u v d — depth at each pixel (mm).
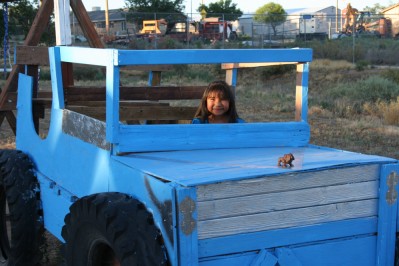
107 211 2639
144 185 2725
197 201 2506
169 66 5621
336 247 2895
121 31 51031
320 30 61000
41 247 4113
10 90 5535
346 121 13883
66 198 3607
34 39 5586
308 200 2781
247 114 15289
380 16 53312
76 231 2928
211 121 4086
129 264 2537
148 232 2568
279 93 20844
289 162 2814
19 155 4309
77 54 3539
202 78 27219
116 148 3133
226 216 2586
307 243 2818
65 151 3711
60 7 4562
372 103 17094
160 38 39344
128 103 4961
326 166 2807
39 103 4543
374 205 2973
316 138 11195
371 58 31375
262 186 2654
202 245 2545
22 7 23344
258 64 4062
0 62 28500
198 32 46906
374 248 3006
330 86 23375
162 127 3238
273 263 2688
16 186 4078
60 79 3863
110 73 3096
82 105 4930
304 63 3627
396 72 23500
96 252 2832
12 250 4066
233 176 2607
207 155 3193
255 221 2656
